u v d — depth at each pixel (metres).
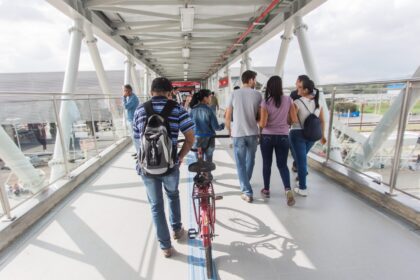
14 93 2.72
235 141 2.99
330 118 4.04
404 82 2.56
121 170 4.59
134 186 3.75
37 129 3.08
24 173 2.81
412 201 2.61
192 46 9.35
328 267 1.95
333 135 4.03
